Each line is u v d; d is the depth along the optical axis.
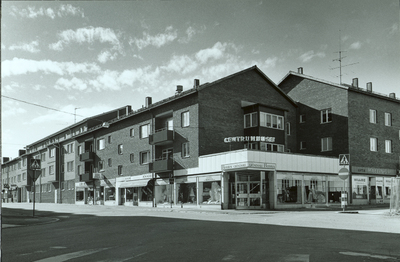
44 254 8.26
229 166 29.36
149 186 38.75
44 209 34.03
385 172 38.84
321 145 38.16
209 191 31.23
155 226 14.75
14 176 80.00
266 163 29.33
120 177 43.88
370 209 28.11
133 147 41.88
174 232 12.32
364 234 11.42
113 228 14.34
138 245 9.34
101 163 48.75
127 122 43.38
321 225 14.53
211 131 33.12
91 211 29.56
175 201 34.72
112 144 46.22
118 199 44.16
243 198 29.75
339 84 36.81
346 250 8.34
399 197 20.55
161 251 8.32
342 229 12.94
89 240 10.63
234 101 35.00
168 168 34.88
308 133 39.28
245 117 35.41
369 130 37.97
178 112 35.12
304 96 40.12
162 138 35.59
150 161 38.81
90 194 50.97
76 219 20.75
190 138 33.31
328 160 34.22
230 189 30.14
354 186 35.88
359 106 37.34
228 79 34.81
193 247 8.86
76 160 55.25
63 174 59.22
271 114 35.47
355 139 36.50
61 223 18.02
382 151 39.00
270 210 28.08
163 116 38.22
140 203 39.91
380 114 39.38
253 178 29.98
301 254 7.81
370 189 37.41
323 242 9.66
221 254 7.86
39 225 17.50
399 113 41.56
